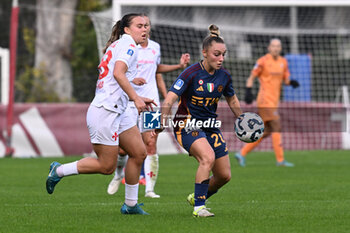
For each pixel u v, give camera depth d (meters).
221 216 22.48
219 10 82.62
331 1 61.41
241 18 83.38
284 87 67.69
